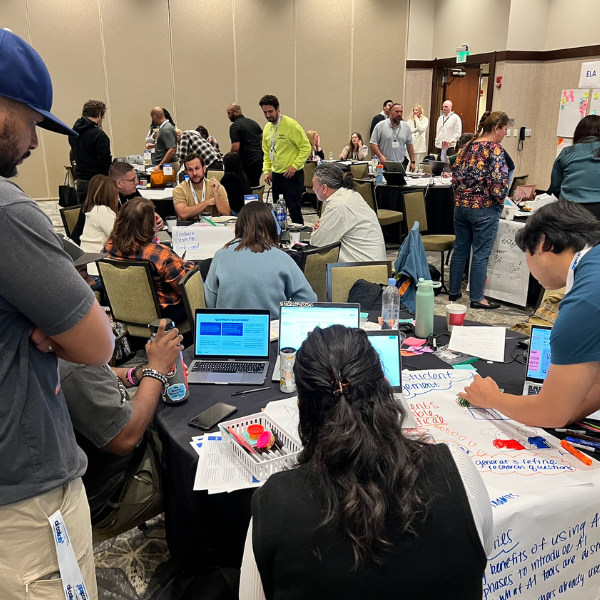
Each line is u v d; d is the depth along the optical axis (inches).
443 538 29.2
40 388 39.2
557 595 52.7
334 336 34.0
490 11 362.9
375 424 31.0
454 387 70.1
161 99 391.9
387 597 28.8
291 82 415.8
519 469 53.5
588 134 171.8
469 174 170.7
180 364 70.2
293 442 57.6
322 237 143.7
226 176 204.8
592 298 49.8
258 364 79.4
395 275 109.8
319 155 367.2
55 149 375.9
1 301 36.2
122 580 75.3
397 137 320.8
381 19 421.4
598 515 52.5
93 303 39.5
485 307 182.9
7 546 39.8
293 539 29.1
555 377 52.9
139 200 125.7
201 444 61.2
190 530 62.7
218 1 386.9
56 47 362.0
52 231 37.5
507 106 362.0
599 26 319.3
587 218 56.9
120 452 60.6
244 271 100.5
